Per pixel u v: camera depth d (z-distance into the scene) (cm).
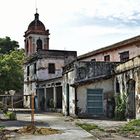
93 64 2500
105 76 2464
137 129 1603
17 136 1382
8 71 3397
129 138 1330
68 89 2711
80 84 2445
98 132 1523
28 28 4481
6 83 3406
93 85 2486
